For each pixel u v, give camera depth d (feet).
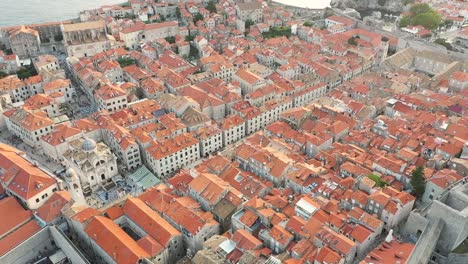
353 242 434.30
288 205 510.99
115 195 595.88
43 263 466.70
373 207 485.56
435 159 564.30
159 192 538.06
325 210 489.67
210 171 597.52
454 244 440.86
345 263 428.97
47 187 525.34
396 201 478.18
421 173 520.42
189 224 478.59
